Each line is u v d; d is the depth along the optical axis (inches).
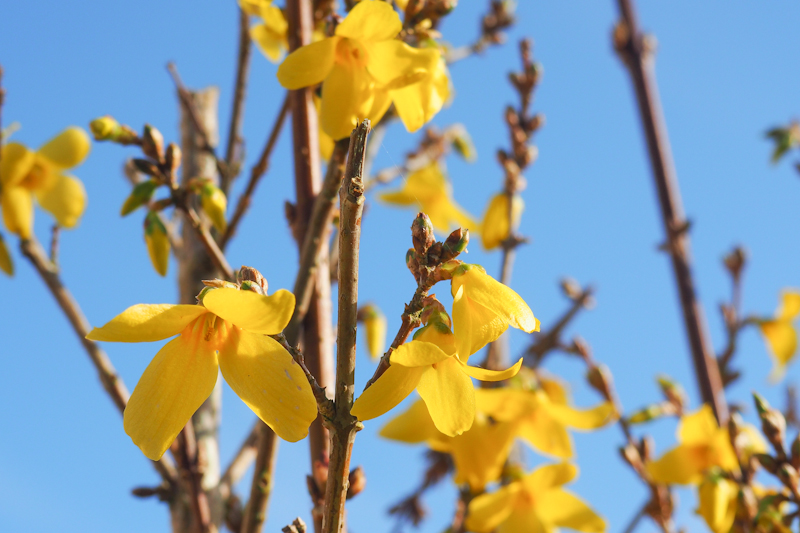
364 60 15.2
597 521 19.5
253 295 12.4
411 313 13.0
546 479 19.4
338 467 12.7
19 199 19.1
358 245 12.7
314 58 14.9
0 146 19.2
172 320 12.7
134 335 12.6
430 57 15.0
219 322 13.0
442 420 12.9
